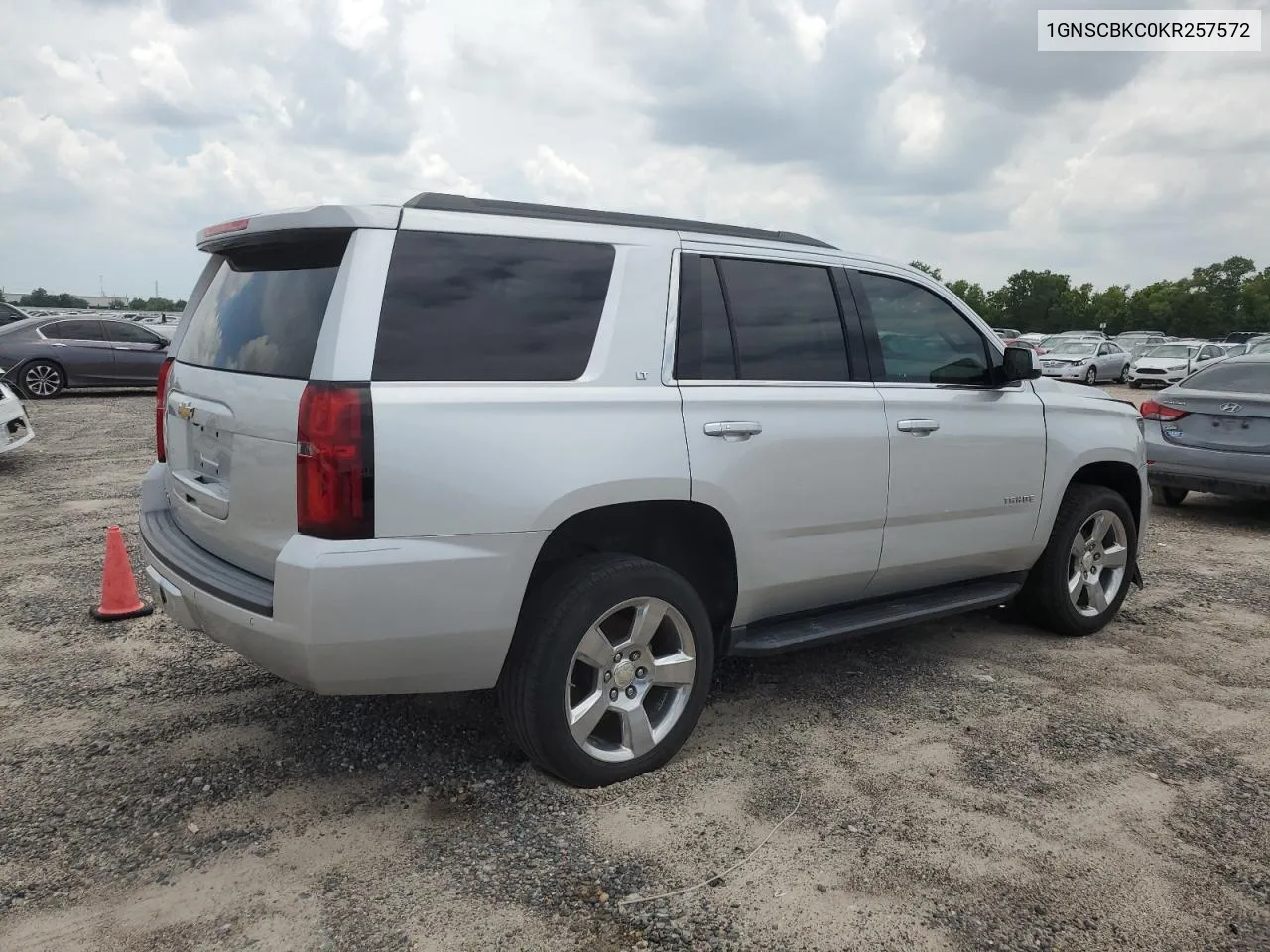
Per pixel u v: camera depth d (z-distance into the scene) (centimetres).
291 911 264
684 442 338
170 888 274
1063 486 484
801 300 394
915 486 417
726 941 254
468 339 302
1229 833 313
